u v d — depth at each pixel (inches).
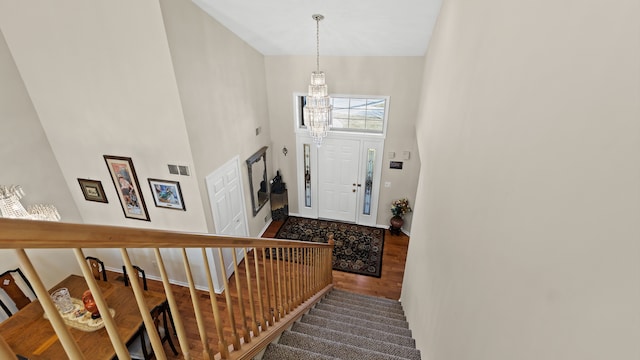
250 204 212.7
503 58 46.8
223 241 57.7
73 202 170.9
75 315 112.7
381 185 235.9
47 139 154.2
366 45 180.4
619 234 20.7
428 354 85.0
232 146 179.8
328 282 169.9
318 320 113.1
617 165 21.3
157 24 118.7
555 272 28.5
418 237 129.2
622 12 21.7
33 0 123.8
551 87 31.5
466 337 54.1
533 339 31.8
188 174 148.3
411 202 230.2
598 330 22.5
